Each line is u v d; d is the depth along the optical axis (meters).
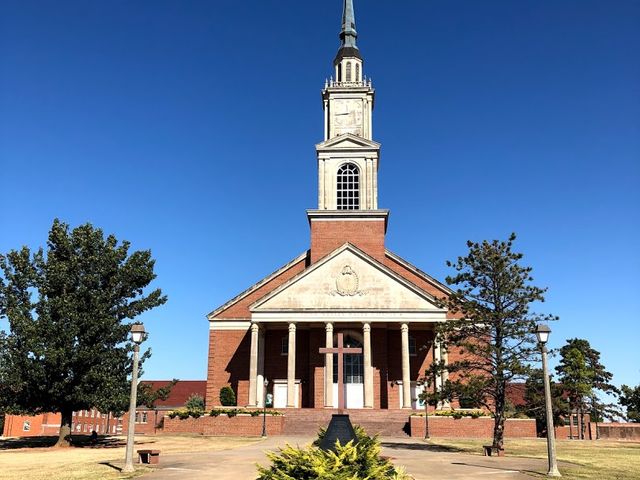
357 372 49.22
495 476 20.06
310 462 12.55
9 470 21.67
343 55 59.44
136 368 22.53
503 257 30.83
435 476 19.91
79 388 31.81
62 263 33.25
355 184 55.47
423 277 52.25
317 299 47.66
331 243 53.25
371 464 12.98
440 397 30.77
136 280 35.44
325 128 58.41
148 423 53.50
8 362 31.42
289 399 46.22
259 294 53.44
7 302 32.66
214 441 36.28
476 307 31.03
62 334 31.80
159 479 19.20
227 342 52.44
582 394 51.91
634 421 61.19
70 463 23.92
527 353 29.86
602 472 21.80
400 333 50.56
